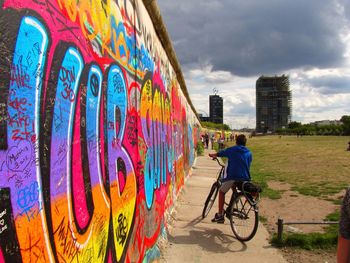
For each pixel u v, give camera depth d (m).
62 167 2.10
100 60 2.80
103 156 2.87
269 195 10.95
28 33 1.73
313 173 16.75
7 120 1.57
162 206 6.28
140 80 4.43
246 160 6.69
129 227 3.68
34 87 1.78
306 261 5.41
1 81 1.53
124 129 3.56
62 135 2.10
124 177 3.51
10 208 1.58
